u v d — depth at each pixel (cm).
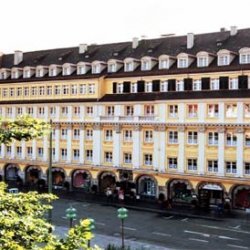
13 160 7712
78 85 7106
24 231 1282
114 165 6681
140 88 6644
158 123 6247
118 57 7412
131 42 7662
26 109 7631
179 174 6081
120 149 6625
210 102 5856
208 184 5934
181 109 6084
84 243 1273
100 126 6806
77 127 7069
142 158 6444
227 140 5800
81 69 7369
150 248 4156
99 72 7212
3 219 1255
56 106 7250
